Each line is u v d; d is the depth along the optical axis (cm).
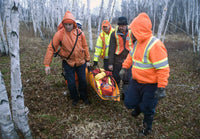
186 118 293
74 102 328
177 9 2445
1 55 720
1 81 159
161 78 190
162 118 293
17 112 183
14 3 150
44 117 276
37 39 1227
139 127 268
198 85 462
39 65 588
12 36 159
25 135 197
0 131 175
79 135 246
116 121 282
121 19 287
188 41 1456
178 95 388
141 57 205
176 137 246
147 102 217
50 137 237
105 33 335
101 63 662
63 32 268
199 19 1911
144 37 197
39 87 400
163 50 190
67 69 299
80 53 293
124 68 259
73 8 686
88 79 367
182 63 756
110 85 315
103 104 336
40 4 1727
